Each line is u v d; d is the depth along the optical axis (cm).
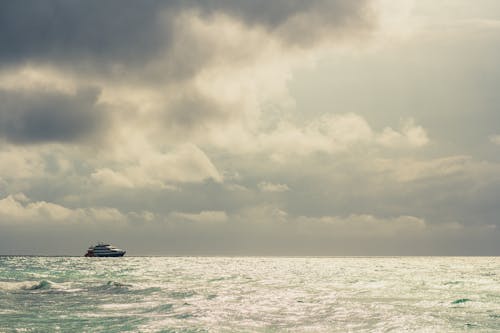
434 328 2816
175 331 2644
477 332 2698
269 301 4047
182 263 16000
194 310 3462
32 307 3575
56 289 4956
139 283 6100
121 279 6862
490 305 3806
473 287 5591
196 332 2625
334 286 5750
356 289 5316
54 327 2728
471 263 18312
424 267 13075
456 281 6606
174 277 7506
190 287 5444
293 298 4300
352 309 3569
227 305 3762
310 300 4141
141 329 2688
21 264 13350
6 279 6575
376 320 3081
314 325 2898
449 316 3238
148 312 3350
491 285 5888
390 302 4003
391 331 2728
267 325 2889
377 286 5741
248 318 3133
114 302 3922
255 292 4872
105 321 2950
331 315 3281
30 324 2812
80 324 2834
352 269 11425
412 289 5316
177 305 3734
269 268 11919
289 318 3148
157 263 15675
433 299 4250
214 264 15312
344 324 2939
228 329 2734
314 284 6078
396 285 5906
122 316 3156
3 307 3544
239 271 9975
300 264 16375
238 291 4984
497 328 2811
